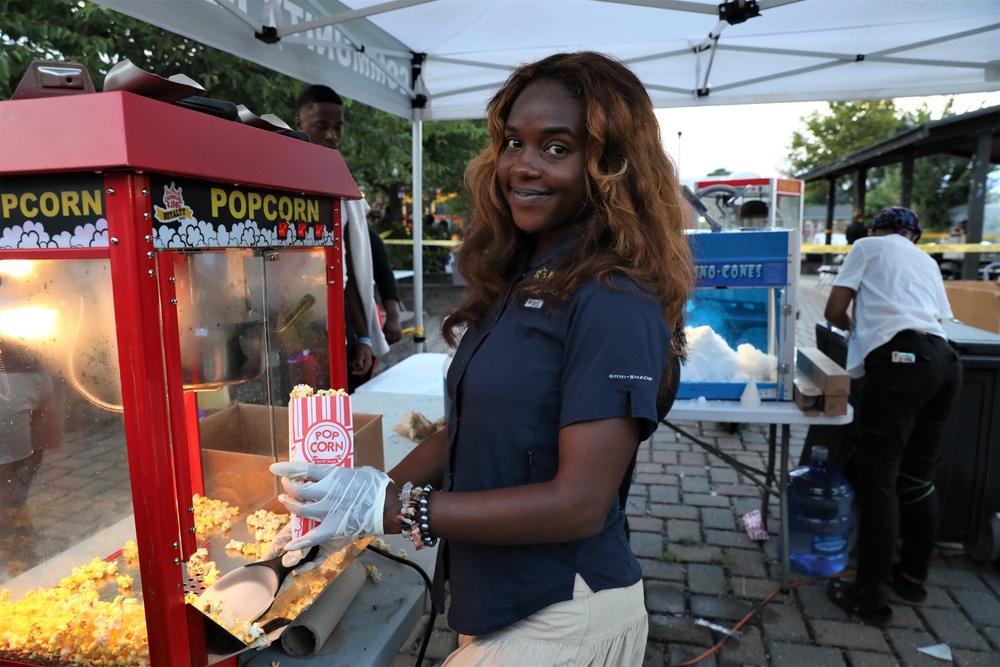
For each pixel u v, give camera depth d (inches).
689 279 41.1
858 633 99.7
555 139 37.7
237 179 38.5
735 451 173.6
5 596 40.4
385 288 139.6
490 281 43.4
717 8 106.7
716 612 105.3
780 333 99.5
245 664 44.1
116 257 32.9
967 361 113.2
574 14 133.4
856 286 105.3
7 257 34.9
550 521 34.1
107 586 39.0
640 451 173.9
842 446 126.7
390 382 122.3
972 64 149.3
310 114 117.0
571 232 40.6
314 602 46.0
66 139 32.0
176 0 91.4
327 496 36.7
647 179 37.8
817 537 114.0
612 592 40.1
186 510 37.3
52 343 35.7
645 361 34.7
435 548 62.1
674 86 168.4
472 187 45.7
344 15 108.8
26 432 37.8
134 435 34.6
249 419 47.2
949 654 94.7
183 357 38.1
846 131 842.2
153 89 34.9
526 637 39.2
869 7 129.1
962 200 793.6
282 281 46.8
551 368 37.0
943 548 124.1
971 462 116.4
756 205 190.7
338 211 52.7
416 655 94.0
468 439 39.4
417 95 168.9
